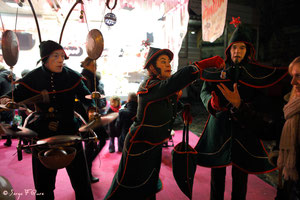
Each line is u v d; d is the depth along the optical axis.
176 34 3.77
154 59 1.59
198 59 9.62
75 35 4.54
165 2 3.85
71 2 3.54
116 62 4.91
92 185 2.50
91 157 2.51
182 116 1.73
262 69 1.66
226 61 1.75
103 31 4.68
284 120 1.24
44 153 1.43
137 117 1.62
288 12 9.11
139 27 4.60
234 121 1.65
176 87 1.38
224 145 1.67
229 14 8.96
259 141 1.65
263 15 9.33
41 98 1.50
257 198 2.19
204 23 2.88
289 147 1.06
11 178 2.63
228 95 1.26
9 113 3.62
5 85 3.34
